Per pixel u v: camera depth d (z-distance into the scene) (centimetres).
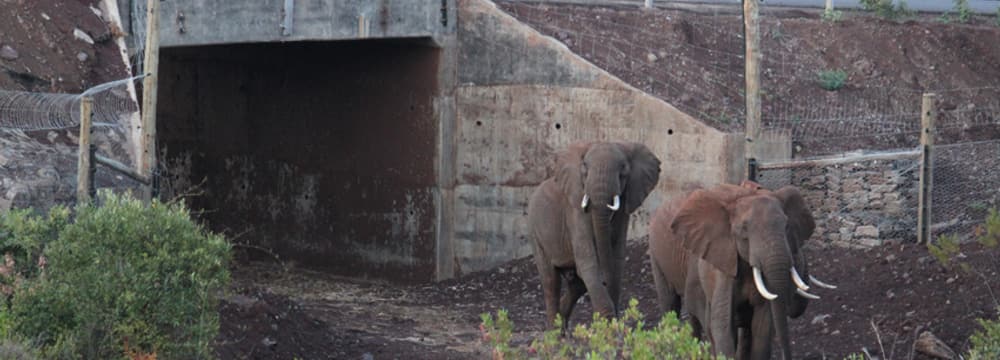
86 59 1914
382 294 1997
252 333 1238
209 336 1043
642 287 1733
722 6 2466
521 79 2033
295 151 2328
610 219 1316
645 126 1909
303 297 1908
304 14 2028
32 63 1823
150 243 1039
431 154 2102
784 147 1856
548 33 2184
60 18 1950
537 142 2022
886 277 1440
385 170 2178
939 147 1727
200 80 2400
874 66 2233
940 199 1608
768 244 970
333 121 2264
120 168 1486
